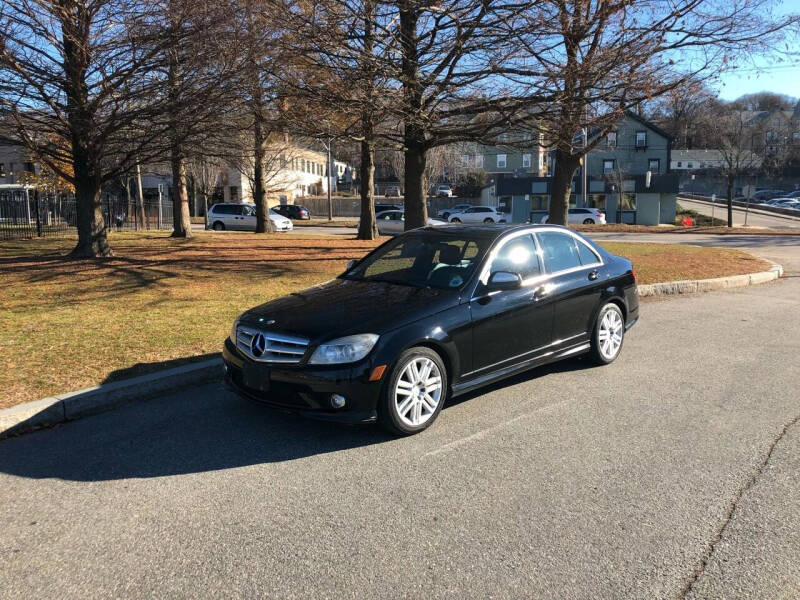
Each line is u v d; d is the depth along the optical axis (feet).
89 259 44.34
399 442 14.56
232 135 44.88
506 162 222.28
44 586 9.16
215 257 47.75
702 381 19.27
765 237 95.40
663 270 42.42
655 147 164.96
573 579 9.14
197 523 10.96
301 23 33.99
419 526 10.72
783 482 12.25
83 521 11.09
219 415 16.60
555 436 14.83
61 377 18.19
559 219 49.80
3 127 38.91
